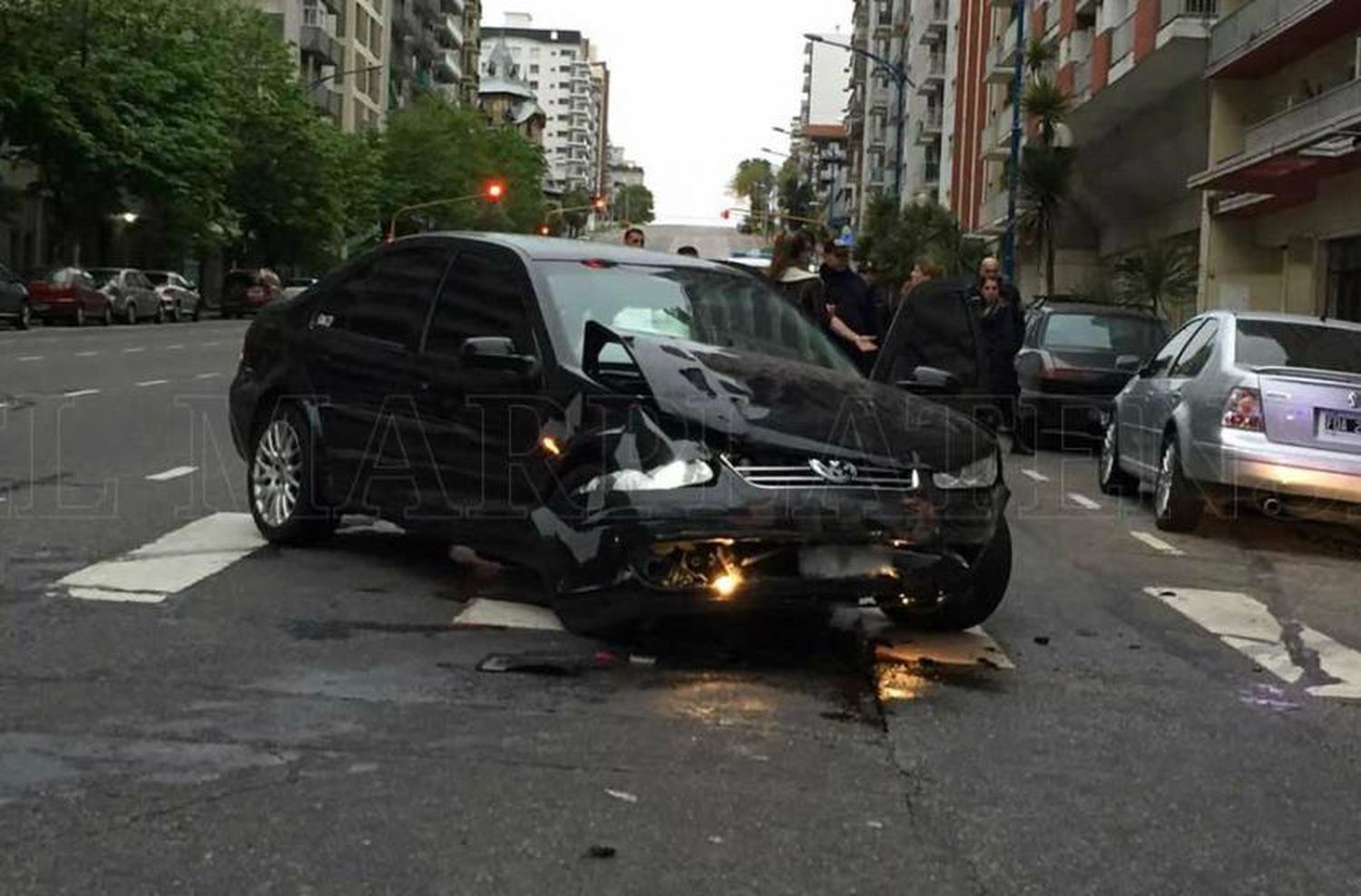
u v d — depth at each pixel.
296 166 60.25
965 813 4.63
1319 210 27.80
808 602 6.11
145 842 4.15
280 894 3.84
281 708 5.41
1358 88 21.48
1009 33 54.22
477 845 4.20
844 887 4.01
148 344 31.55
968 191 65.88
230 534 8.76
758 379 6.61
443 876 3.98
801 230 11.14
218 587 7.34
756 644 6.66
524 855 4.14
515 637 6.57
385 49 99.44
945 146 75.69
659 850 4.21
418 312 7.72
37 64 41.12
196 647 6.22
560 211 102.12
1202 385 10.63
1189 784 5.02
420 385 7.40
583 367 6.66
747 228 116.94
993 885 4.07
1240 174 26.22
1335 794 4.98
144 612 6.78
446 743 5.08
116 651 6.10
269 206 59.94
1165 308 32.31
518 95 185.88
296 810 4.42
